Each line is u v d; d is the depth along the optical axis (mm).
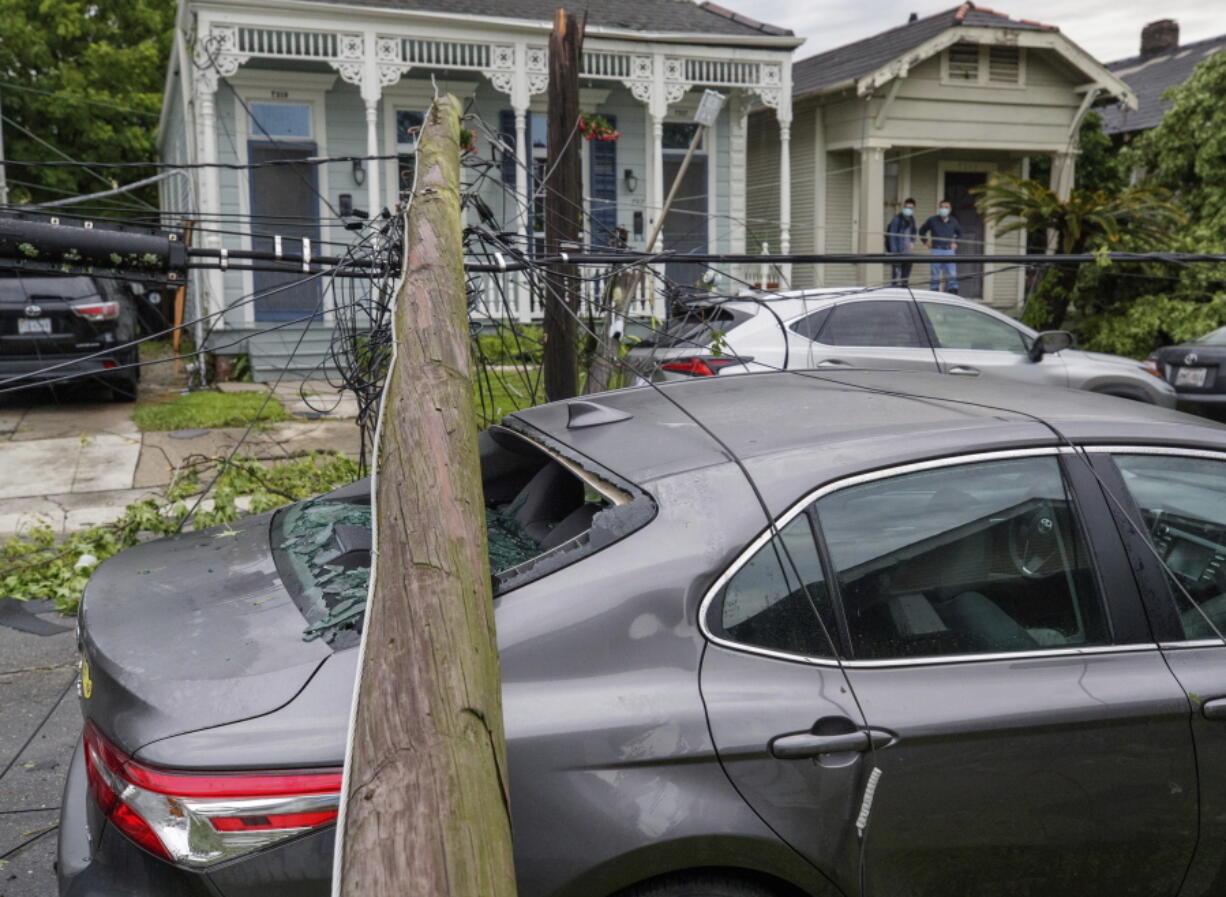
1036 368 9219
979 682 2521
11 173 21219
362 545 2943
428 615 1939
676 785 2260
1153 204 15352
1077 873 2578
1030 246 20703
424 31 14406
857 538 2582
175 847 2070
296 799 2076
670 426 2984
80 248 4176
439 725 1743
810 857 2336
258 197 15305
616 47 15586
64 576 6445
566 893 2180
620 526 2502
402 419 2502
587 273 7527
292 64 15094
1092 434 2842
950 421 2865
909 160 20172
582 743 2223
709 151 17672
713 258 5492
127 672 2322
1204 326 14531
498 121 16609
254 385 13609
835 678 2451
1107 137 22156
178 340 15031
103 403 12203
